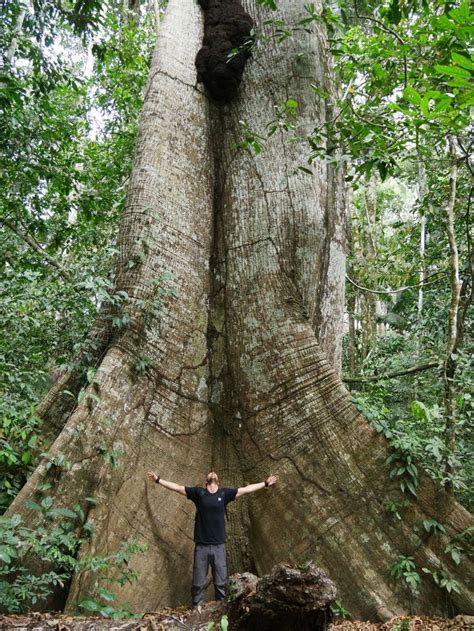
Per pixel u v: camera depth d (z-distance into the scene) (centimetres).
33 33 1067
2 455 562
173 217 729
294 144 780
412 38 701
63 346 889
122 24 1542
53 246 1112
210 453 675
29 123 977
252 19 850
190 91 809
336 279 770
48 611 510
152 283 684
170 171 749
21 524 525
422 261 1166
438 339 1045
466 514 590
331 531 598
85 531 545
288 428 651
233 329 712
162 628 338
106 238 1181
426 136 686
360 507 602
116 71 1395
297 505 619
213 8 855
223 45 812
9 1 1002
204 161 788
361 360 1523
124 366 639
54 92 1380
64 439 577
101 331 682
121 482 596
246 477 657
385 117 701
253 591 315
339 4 735
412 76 712
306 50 820
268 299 711
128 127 1370
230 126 812
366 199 1600
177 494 632
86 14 1045
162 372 663
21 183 1020
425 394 933
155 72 814
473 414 754
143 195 727
